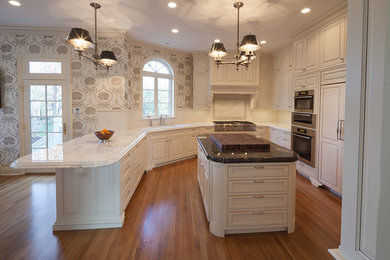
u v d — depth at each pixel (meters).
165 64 5.60
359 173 0.82
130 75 4.73
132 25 3.92
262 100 5.88
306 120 3.97
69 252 2.06
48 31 4.16
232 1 3.01
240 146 2.55
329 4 3.06
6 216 2.72
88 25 3.94
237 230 2.36
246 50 2.67
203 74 5.75
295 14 3.37
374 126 0.76
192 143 5.59
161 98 5.61
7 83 4.20
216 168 2.29
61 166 2.02
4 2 3.10
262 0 2.97
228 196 2.28
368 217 0.79
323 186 3.69
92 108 4.35
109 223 2.48
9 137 4.29
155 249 2.11
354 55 0.83
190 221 2.63
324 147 3.52
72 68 4.28
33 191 3.51
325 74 3.47
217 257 2.00
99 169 2.46
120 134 3.88
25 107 4.27
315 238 2.28
